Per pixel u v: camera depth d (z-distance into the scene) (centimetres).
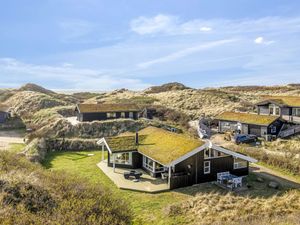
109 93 11469
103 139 3531
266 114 5862
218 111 7331
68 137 5072
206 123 6366
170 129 5719
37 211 1122
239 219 1872
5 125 6388
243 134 5059
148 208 2278
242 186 2766
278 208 2119
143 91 11881
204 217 2000
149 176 3119
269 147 4366
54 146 4444
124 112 6231
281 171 3309
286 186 2788
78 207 1165
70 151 4394
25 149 3934
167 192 2656
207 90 10094
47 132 5153
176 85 11706
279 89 11200
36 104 8231
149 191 2641
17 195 1202
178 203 2280
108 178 3055
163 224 1962
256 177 3070
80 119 5944
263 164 3581
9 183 1259
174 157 2803
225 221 1842
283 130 5097
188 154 2798
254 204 2212
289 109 5444
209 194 2441
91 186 1501
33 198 1209
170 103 8562
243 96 9275
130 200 2448
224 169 3025
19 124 6500
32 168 1795
